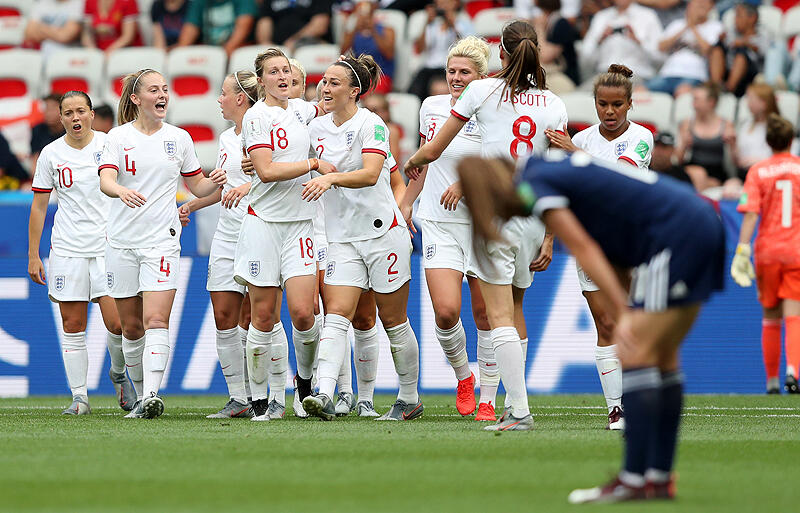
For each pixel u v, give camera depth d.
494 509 12.73
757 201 37.41
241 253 25.98
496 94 23.00
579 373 38.22
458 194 24.33
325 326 25.52
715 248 13.34
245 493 14.11
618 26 51.50
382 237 25.77
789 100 49.31
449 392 38.47
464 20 52.41
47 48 57.31
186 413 30.14
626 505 13.01
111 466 16.83
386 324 26.56
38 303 39.41
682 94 49.75
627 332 13.30
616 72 24.64
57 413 30.31
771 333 37.81
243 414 28.34
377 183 25.69
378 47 51.94
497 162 14.13
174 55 53.53
